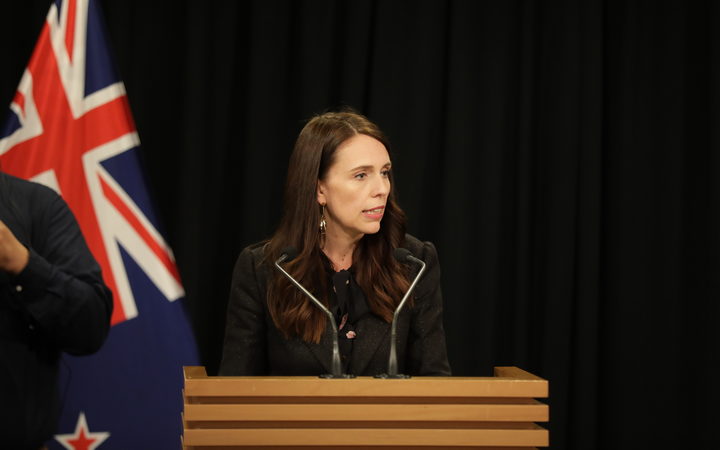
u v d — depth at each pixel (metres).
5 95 8.08
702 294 8.62
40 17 8.06
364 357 4.95
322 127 4.99
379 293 5.01
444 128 8.61
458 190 8.52
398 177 8.47
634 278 8.59
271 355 5.13
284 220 5.15
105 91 6.90
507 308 8.69
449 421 3.56
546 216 8.72
